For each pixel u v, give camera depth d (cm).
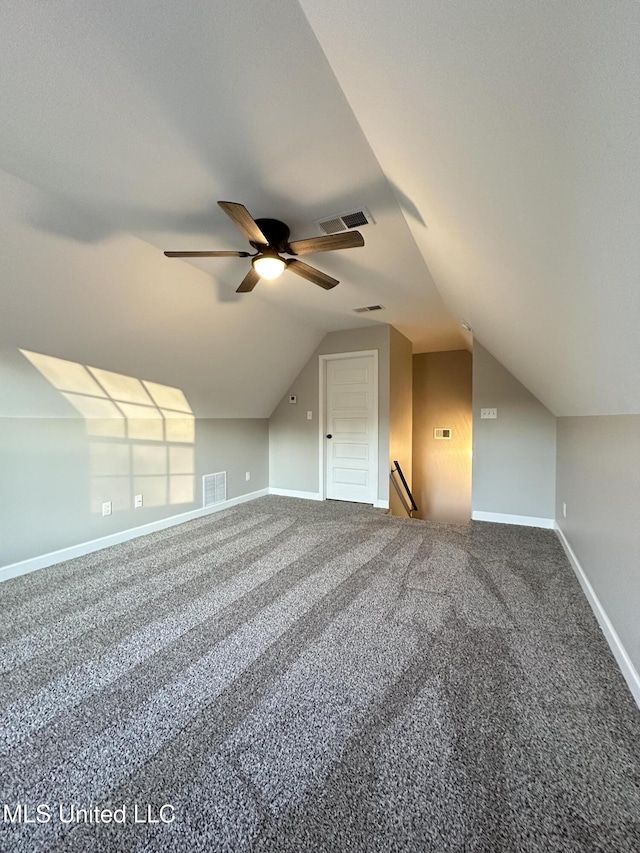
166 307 308
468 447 621
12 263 213
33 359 265
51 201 201
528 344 237
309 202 208
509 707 150
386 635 200
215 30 115
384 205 210
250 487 523
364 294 357
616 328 118
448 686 162
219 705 153
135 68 128
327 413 521
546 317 170
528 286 157
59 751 132
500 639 196
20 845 104
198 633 203
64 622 214
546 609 225
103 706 152
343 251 267
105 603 236
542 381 293
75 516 317
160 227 234
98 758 129
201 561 305
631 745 133
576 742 134
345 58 115
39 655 185
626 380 146
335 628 207
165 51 122
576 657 181
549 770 124
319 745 134
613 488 195
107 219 224
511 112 82
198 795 117
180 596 245
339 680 167
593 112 64
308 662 179
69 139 162
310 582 264
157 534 376
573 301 131
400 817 110
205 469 449
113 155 172
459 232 171
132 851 103
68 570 288
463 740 135
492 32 68
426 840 104
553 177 88
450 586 255
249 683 165
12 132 157
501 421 402
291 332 454
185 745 134
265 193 200
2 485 271
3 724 143
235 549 332
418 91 103
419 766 126
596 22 52
